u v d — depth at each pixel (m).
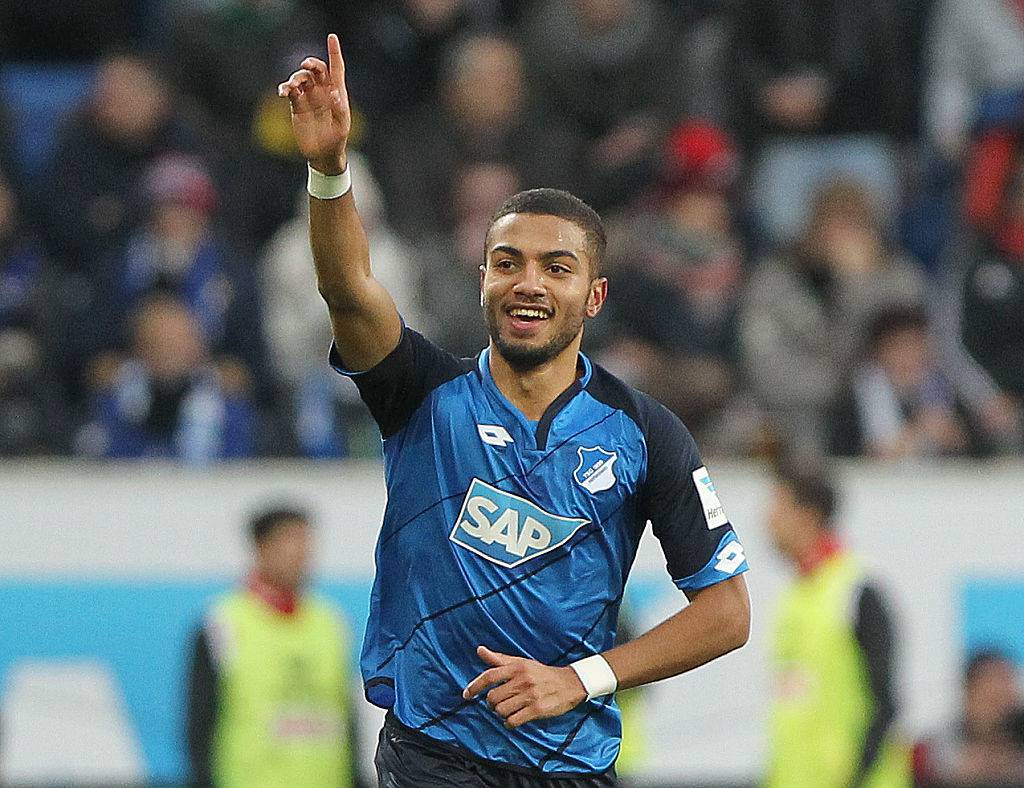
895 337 33.62
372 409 15.62
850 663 29.23
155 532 31.22
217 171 39.78
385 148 40.19
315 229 14.91
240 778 29.14
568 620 15.30
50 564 31.11
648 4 42.62
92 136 39.22
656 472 15.54
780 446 32.44
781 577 31.36
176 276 35.62
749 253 39.94
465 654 15.29
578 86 41.44
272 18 41.31
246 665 29.31
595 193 40.28
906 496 31.64
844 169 40.72
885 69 41.56
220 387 33.31
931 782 31.12
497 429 15.36
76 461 32.53
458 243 36.97
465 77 39.84
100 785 30.92
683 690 31.20
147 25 45.81
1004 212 37.34
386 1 43.59
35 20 44.47
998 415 34.75
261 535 29.55
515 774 15.38
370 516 31.31
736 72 41.53
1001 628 31.58
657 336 35.81
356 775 30.08
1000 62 41.47
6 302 35.91
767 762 30.97
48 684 31.03
